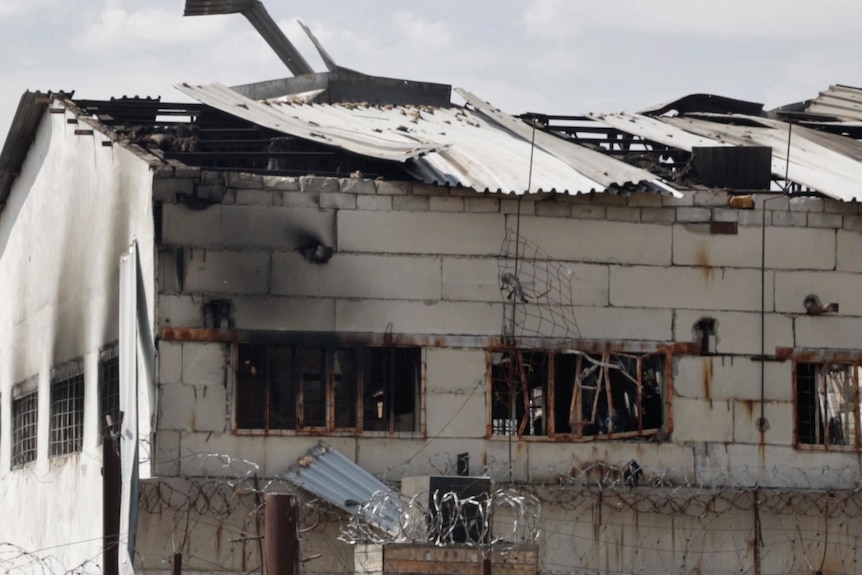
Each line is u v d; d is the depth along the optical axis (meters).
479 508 39.03
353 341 47.84
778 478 50.16
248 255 47.38
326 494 46.22
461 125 58.38
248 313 47.22
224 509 45.66
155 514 45.34
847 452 50.72
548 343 49.06
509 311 48.84
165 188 46.97
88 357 54.44
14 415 67.19
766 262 50.56
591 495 48.34
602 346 49.41
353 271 48.03
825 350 50.72
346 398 48.06
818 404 51.12
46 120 62.03
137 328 48.28
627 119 60.78
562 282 49.28
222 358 47.00
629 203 49.88
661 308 49.84
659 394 50.03
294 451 47.34
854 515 49.88
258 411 47.34
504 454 48.59
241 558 45.56
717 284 50.22
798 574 49.31
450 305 48.53
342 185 48.19
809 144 58.72
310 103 60.94
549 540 47.91
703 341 50.12
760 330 50.38
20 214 67.44
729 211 50.41
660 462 49.59
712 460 49.88
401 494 41.25
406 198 48.53
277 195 47.75
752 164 53.34
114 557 44.09
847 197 50.22
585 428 49.44
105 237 52.62
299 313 47.56
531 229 49.16
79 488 54.59
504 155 51.97
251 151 54.12
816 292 50.78
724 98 66.94
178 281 46.88
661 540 48.69
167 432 46.50
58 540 57.41
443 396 48.41
